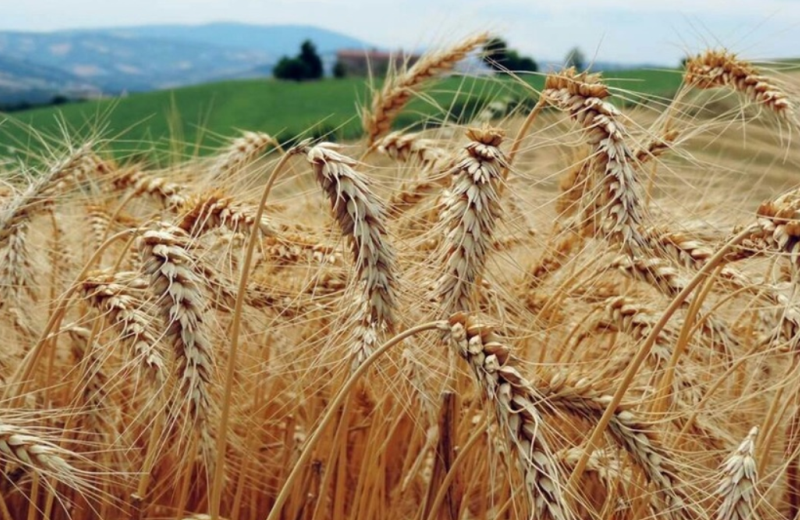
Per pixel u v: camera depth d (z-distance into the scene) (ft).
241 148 2.54
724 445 2.06
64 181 2.30
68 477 1.83
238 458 2.24
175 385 1.84
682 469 1.77
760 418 2.14
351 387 1.83
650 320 2.02
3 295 2.15
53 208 2.32
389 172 2.35
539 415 1.66
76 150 2.30
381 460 2.07
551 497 1.60
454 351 1.81
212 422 2.04
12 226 2.16
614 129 1.89
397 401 2.02
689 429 2.05
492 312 2.09
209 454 2.02
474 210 1.83
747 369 2.14
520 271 2.18
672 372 1.94
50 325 1.99
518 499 1.86
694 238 2.16
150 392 1.97
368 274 1.75
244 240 2.01
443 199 1.99
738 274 2.06
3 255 2.15
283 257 2.09
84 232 2.54
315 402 2.18
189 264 1.81
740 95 2.30
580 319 2.20
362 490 2.12
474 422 2.09
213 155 2.65
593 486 1.98
